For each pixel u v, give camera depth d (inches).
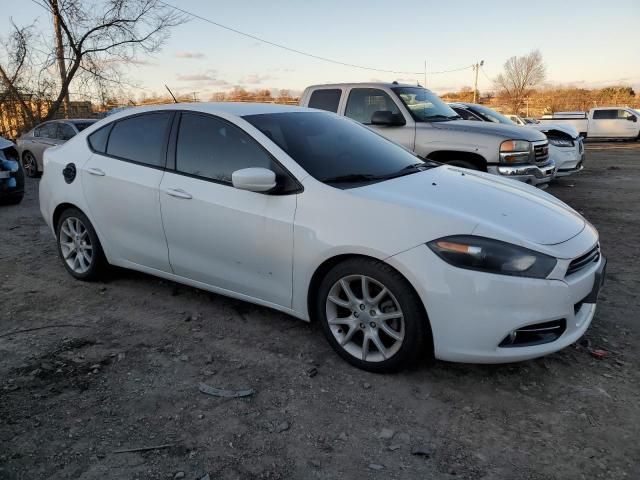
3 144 327.9
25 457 96.7
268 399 115.3
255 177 127.0
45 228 272.7
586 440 100.8
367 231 118.2
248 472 93.4
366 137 166.1
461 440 101.6
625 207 334.3
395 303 118.0
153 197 155.5
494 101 2283.5
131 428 105.3
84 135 183.5
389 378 123.0
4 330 149.3
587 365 127.6
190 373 126.0
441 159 286.5
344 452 98.4
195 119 153.9
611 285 182.2
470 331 110.5
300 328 149.1
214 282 150.2
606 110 1024.2
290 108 166.6
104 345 140.1
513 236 112.3
